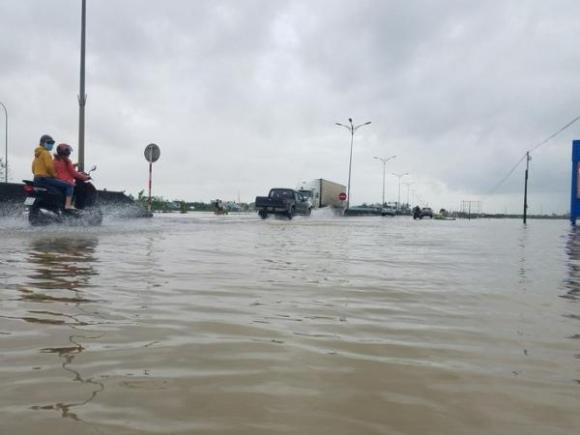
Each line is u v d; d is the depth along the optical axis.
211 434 1.65
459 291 4.39
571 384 2.15
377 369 2.31
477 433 1.69
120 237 9.40
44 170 11.19
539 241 12.01
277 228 15.47
